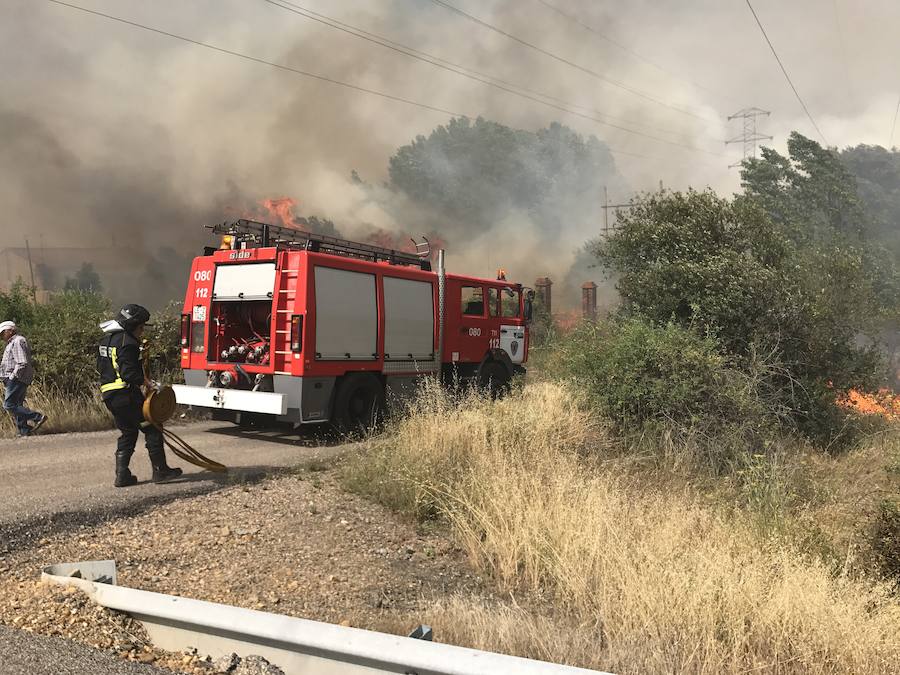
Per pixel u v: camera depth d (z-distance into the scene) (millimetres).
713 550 4977
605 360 9727
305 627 2799
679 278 11086
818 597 4180
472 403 9055
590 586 4551
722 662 3607
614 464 8102
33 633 3174
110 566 4047
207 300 9664
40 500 5742
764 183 46750
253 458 8016
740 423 9211
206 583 4434
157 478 6539
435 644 2594
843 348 11484
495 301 12805
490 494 5938
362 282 9758
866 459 9844
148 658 3076
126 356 6234
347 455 8031
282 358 8984
